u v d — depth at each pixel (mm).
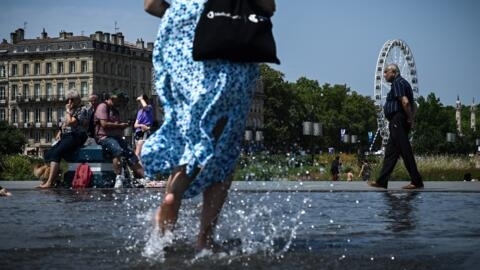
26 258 4301
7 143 132250
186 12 4902
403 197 10883
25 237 5324
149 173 4848
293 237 5367
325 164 40906
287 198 10000
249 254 4461
